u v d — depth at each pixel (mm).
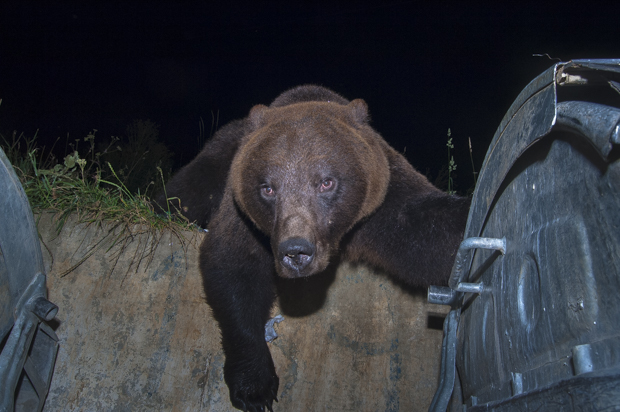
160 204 5875
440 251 3842
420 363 3977
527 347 1894
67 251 4480
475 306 2535
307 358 4066
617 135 1391
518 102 2031
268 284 4184
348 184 3586
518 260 2031
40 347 3336
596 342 1508
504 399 1979
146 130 8539
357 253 4355
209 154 5676
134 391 3859
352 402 3840
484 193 2346
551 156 1838
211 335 4145
